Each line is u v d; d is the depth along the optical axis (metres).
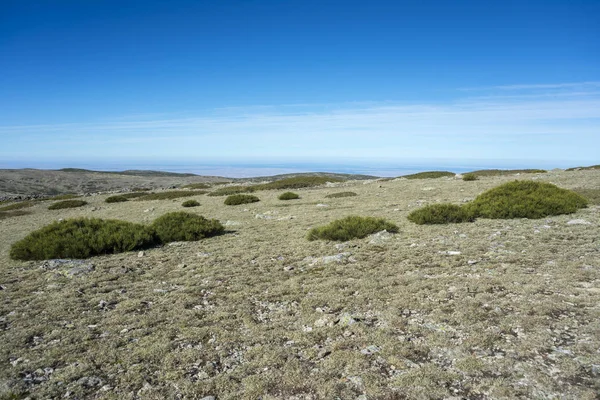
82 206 44.22
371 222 15.99
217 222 19.47
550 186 19.58
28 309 8.23
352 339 6.22
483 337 5.86
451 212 17.16
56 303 8.59
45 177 102.25
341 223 15.96
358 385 4.91
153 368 5.54
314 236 15.66
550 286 7.92
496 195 19.44
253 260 12.55
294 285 9.39
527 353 5.37
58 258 13.79
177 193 51.47
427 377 4.91
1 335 6.80
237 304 8.31
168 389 4.97
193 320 7.36
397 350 5.71
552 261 9.67
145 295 9.12
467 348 5.64
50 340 6.61
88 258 13.73
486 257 10.69
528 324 6.23
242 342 6.36
